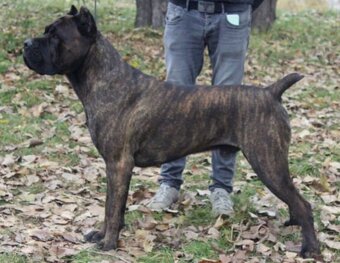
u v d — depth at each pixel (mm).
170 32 5625
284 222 5414
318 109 9227
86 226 5379
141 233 5160
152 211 5645
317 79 11078
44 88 9453
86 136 7789
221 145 4926
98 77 4809
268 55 12484
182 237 5184
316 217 5574
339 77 11367
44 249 4844
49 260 4668
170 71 5664
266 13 14500
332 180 6551
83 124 8172
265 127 4773
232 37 5527
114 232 4891
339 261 4816
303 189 6297
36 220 5469
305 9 19500
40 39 4715
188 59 5641
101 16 14820
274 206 5816
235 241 5090
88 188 6277
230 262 4711
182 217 5516
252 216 5520
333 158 7215
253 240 5156
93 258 4738
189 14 5547
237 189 6234
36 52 4703
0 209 5633
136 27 13867
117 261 4723
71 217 5512
